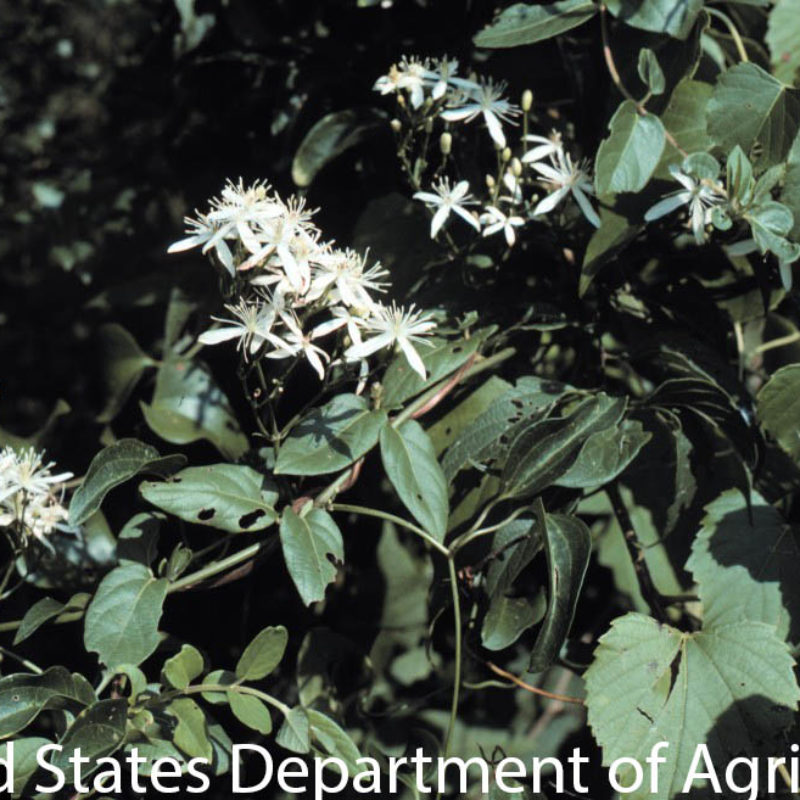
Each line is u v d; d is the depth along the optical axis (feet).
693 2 6.51
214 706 8.06
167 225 9.79
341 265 5.89
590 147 7.38
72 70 14.28
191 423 7.66
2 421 12.67
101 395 8.20
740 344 7.55
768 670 5.93
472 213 6.84
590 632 8.78
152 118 10.11
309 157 7.55
